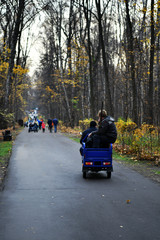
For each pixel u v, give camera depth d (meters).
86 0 29.88
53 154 17.42
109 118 10.90
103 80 53.69
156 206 7.02
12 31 41.00
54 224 5.75
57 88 56.12
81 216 6.24
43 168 12.68
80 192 8.45
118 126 18.88
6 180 10.19
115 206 7.00
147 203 7.28
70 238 5.05
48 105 91.94
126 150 17.00
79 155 17.02
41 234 5.24
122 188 8.98
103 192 8.45
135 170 12.22
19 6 37.19
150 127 16.53
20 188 8.95
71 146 22.17
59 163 14.09
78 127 50.12
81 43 39.91
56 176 10.95
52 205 7.09
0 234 5.25
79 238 5.05
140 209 6.76
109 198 7.77
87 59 39.12
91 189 8.84
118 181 10.07
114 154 17.08
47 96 77.94
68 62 44.44
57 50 50.97
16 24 37.66
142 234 5.23
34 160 15.02
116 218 6.11
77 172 11.87
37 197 7.88
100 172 12.11
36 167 12.92
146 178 10.55
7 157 15.94
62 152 18.41
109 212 6.52
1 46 37.31
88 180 10.26
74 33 43.00
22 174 11.29
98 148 10.54
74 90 49.38
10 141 26.30
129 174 11.36
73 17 44.31
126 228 5.53
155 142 16.31
